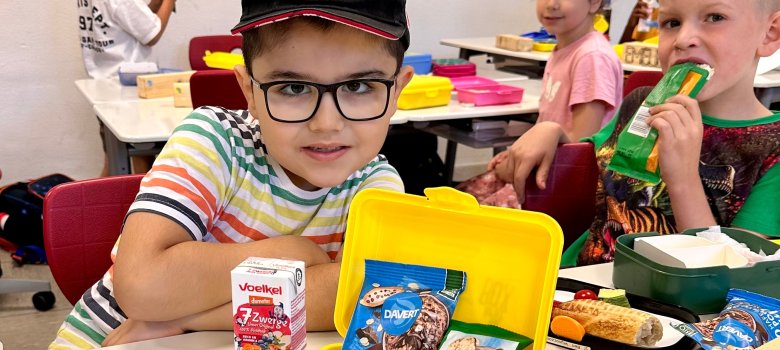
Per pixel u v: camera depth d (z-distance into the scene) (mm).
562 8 2404
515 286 708
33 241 2783
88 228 1134
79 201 1120
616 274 959
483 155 4285
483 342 689
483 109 2449
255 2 801
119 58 3107
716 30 1203
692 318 828
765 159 1271
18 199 2814
